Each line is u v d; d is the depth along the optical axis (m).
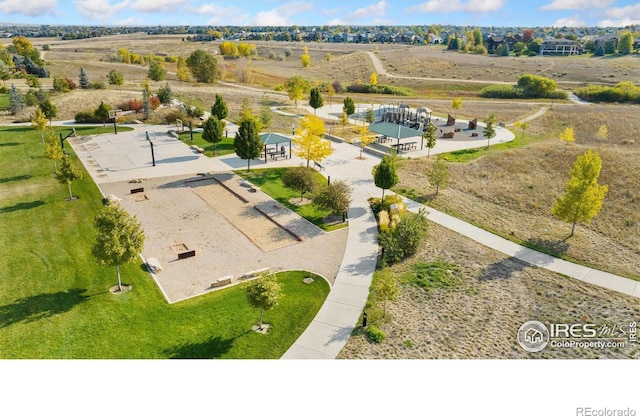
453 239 25.38
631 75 98.75
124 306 18.45
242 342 16.38
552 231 26.62
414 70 119.50
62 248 23.03
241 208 29.34
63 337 16.41
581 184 24.14
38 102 54.78
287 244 24.53
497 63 123.81
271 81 102.44
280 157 40.38
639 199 29.77
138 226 19.55
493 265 22.48
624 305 19.03
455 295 19.84
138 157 39.16
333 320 17.84
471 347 16.30
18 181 32.31
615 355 15.73
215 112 48.28
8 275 20.45
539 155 40.19
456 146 46.53
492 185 34.25
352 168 38.47
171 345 16.12
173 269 21.67
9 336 16.34
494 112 67.06
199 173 35.34
